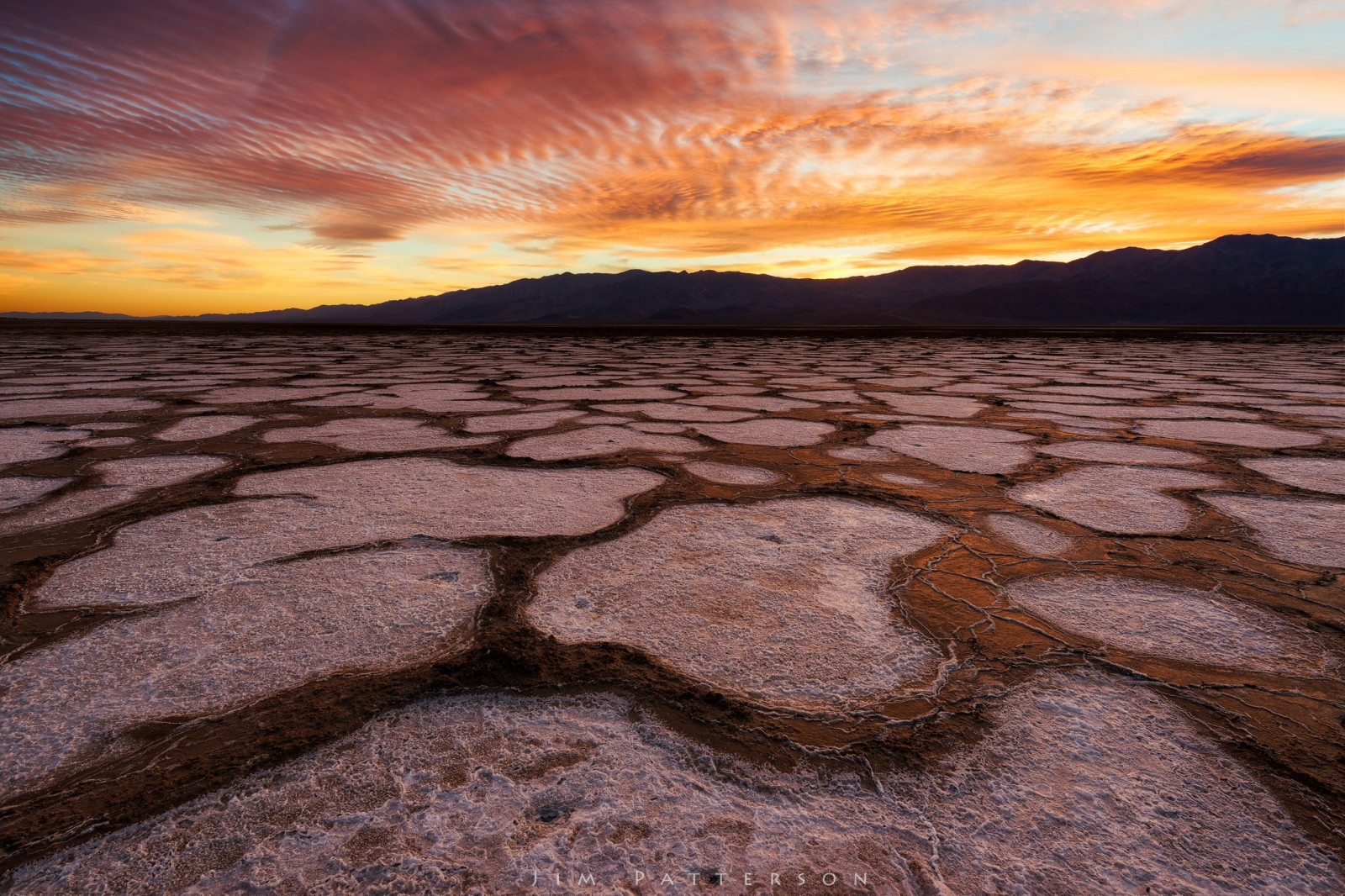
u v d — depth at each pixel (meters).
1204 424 3.82
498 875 0.71
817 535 1.84
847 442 3.26
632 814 0.80
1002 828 0.78
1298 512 2.07
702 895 0.68
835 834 0.77
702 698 1.04
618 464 2.75
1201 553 1.71
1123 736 0.95
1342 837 0.76
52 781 0.85
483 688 1.06
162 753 0.90
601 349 13.16
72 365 7.96
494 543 1.76
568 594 1.43
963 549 1.74
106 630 1.25
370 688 1.06
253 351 11.20
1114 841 0.76
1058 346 14.82
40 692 1.04
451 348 13.05
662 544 1.76
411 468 2.66
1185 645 1.23
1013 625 1.30
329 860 0.73
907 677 1.11
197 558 1.63
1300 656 1.19
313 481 2.44
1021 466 2.73
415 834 0.76
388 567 1.58
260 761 0.88
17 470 2.58
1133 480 2.48
